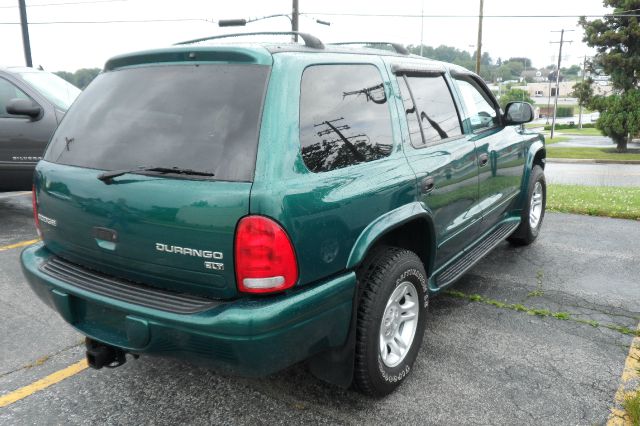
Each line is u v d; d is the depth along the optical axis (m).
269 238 2.24
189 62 2.67
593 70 38.38
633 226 6.76
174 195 2.35
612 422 2.80
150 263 2.50
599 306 4.26
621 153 36.81
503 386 3.14
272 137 2.34
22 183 6.80
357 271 2.88
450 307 4.26
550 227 6.72
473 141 4.08
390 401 3.02
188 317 2.30
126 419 2.90
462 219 3.94
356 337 2.80
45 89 6.94
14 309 4.34
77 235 2.78
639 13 35.00
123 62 2.94
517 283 4.77
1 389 3.19
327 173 2.56
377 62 3.18
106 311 2.66
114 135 2.71
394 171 3.00
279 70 2.47
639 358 3.40
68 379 3.30
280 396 3.09
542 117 120.38
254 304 2.28
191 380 3.27
